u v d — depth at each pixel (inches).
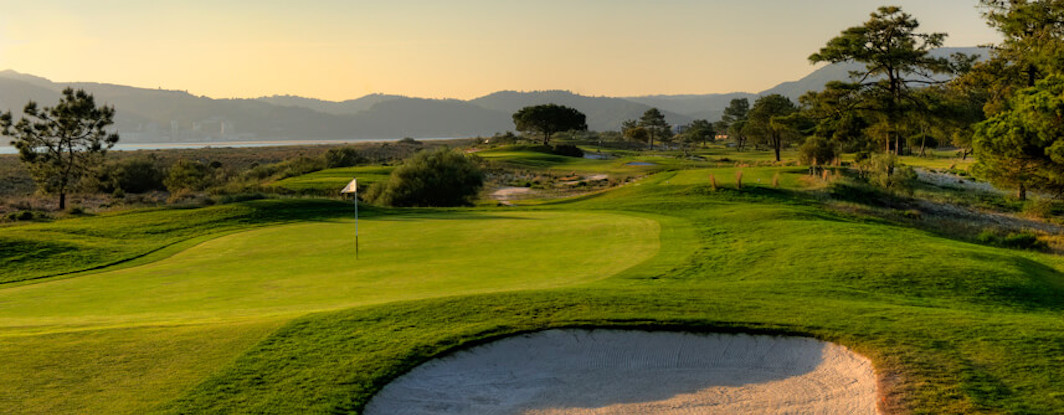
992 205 1910.7
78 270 940.6
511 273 803.4
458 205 2228.1
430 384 407.8
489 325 495.5
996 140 1392.7
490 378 424.8
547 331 490.6
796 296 612.4
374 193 2272.4
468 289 701.3
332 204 1619.1
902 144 3993.6
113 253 1052.5
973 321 496.1
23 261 981.8
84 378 393.7
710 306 549.6
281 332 477.1
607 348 469.4
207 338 467.2
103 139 2460.6
